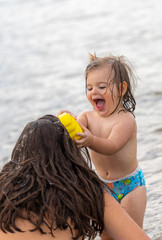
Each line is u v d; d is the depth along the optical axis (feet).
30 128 13.26
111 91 16.83
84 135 14.38
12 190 12.48
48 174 12.48
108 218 13.08
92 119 17.79
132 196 17.25
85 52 66.80
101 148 15.56
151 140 28.48
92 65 17.16
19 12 111.45
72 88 49.52
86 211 12.76
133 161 17.39
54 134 13.08
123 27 81.15
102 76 16.81
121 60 17.53
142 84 43.65
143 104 37.22
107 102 16.97
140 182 17.51
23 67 62.85
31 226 12.26
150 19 85.76
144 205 17.42
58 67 60.59
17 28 93.25
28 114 42.68
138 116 34.19
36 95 48.91
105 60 17.12
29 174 12.58
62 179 12.54
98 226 13.74
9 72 60.90
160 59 54.70
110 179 17.62
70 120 13.98
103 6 109.40
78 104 43.11
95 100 17.26
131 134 17.03
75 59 63.62
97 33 79.30
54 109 42.88
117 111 17.24
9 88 53.16
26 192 12.28
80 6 112.88
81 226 12.60
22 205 12.25
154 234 17.71
